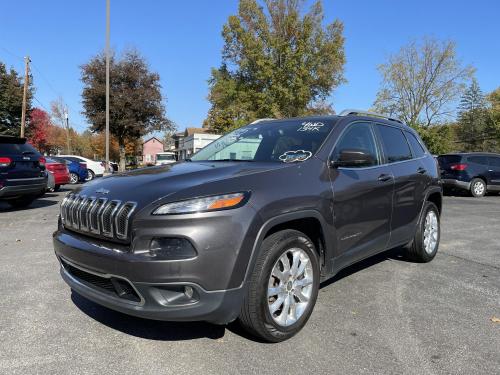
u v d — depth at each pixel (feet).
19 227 26.40
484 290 15.02
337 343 10.82
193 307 9.36
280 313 10.79
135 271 9.21
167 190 9.93
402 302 13.73
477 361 10.08
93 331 11.33
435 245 18.69
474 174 50.39
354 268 17.52
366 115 15.76
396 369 9.66
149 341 10.80
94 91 112.57
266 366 9.66
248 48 108.58
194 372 9.39
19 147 32.71
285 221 10.58
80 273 11.10
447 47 139.74
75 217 11.12
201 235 9.25
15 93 125.90
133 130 116.98
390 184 14.89
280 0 108.68
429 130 141.69
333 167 12.69
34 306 13.01
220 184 10.04
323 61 113.19
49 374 9.26
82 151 264.93
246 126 16.29
